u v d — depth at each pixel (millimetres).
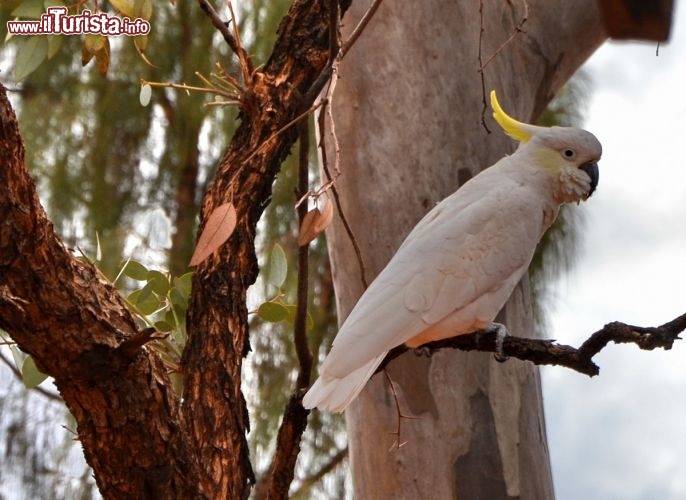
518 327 7824
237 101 6008
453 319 5723
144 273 6004
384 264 7883
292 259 11141
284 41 6191
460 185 7961
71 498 11172
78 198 11789
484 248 5887
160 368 4824
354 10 8117
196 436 5188
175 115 11867
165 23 11758
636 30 2211
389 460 7641
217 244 4777
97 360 4551
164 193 12023
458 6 8227
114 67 11789
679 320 4801
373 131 7984
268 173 5832
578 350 5203
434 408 7586
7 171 4352
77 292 4559
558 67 9031
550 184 6336
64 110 11789
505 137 8227
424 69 8078
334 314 11516
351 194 7961
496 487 7531
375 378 7703
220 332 5438
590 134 6402
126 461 4805
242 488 5293
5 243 4414
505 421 7621
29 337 4520
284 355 11195
